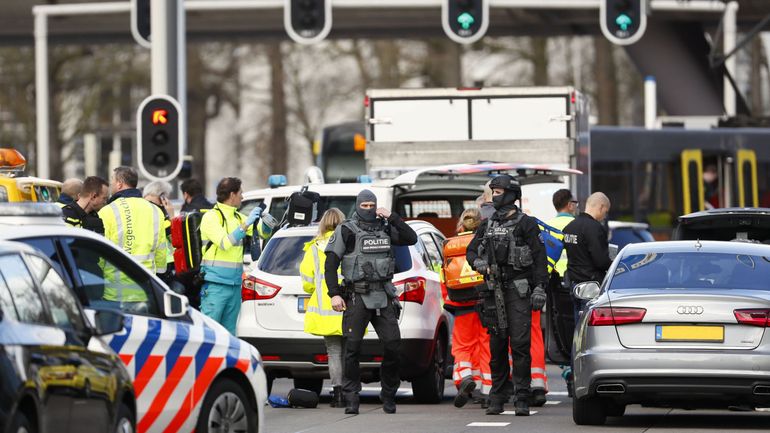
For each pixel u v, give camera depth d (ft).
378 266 141.18
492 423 135.74
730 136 340.59
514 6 287.28
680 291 126.82
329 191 175.42
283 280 152.25
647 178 339.36
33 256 85.46
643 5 284.00
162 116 214.69
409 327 151.33
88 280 95.20
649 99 403.54
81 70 609.83
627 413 146.72
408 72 600.80
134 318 95.71
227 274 150.20
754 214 163.63
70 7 317.63
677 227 167.22
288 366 151.74
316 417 141.59
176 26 233.35
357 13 413.18
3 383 74.69
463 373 151.23
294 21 289.12
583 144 244.63
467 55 579.48
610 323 126.11
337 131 363.76
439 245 166.50
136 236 145.38
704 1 334.03
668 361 123.85
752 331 123.44
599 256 154.40
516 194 143.74
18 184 162.91
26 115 581.94
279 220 182.39
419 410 149.69
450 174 183.21
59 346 82.43
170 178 214.69
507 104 233.14
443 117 234.58
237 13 416.05
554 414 145.18
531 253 142.31
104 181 143.23
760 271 130.72
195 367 99.76
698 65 416.05
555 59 593.01
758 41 590.14
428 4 292.20
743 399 123.75
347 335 142.10
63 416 81.51
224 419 103.19
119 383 88.99
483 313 143.95
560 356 158.51
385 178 233.96
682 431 127.65
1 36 452.35
